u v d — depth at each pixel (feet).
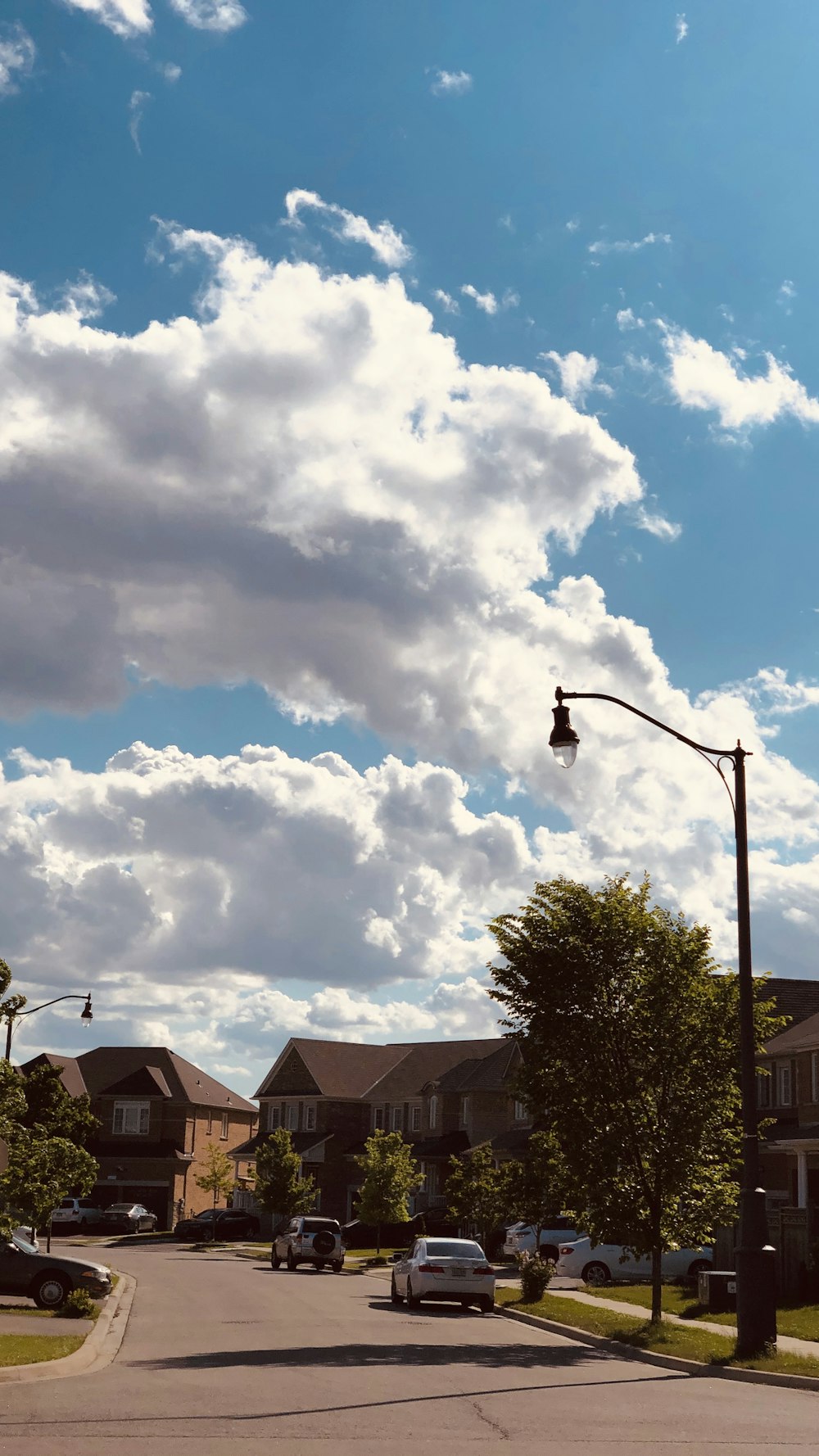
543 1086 81.76
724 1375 57.62
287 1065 263.29
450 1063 256.11
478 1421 42.11
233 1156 258.16
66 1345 60.90
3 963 69.51
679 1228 80.02
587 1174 79.61
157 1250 197.16
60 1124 121.29
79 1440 36.37
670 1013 80.48
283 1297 106.22
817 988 182.70
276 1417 41.86
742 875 65.46
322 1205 249.14
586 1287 111.55
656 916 83.51
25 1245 97.81
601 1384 53.78
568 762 64.34
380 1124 253.65
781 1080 162.81
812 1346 66.59
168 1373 54.70
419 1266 95.30
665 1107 80.79
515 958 82.84
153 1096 269.44
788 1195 155.74
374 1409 44.11
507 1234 161.99
